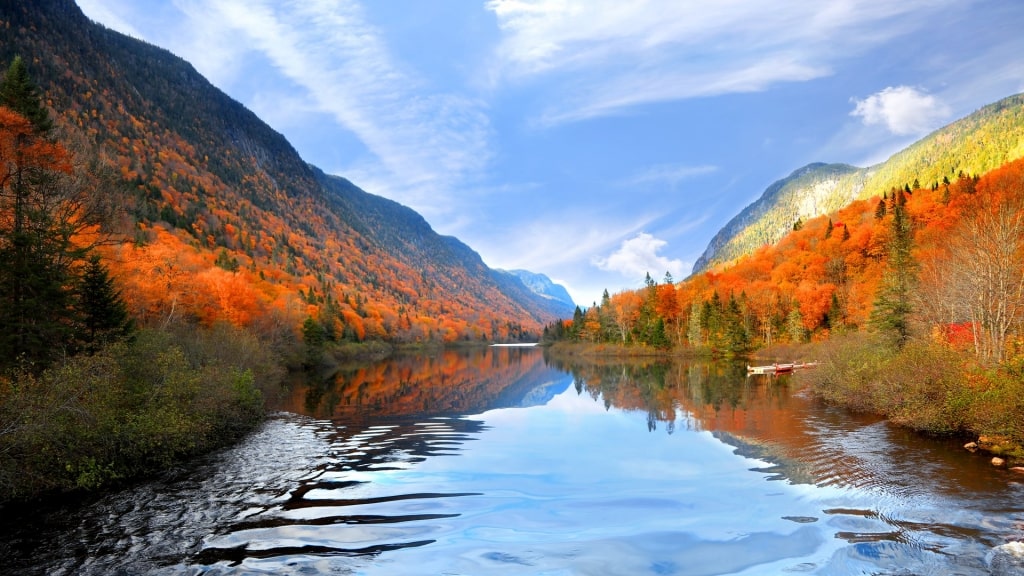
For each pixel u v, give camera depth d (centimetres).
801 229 14950
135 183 14100
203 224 15338
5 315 1928
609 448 1812
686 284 14175
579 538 998
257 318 5803
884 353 2738
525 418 2534
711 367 6381
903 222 8538
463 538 996
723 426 2214
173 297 4244
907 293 3528
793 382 4162
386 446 1864
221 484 1378
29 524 1073
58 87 19762
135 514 1133
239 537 997
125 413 1578
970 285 2825
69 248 2620
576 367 6912
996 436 1645
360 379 4972
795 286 9762
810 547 938
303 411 2811
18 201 2300
